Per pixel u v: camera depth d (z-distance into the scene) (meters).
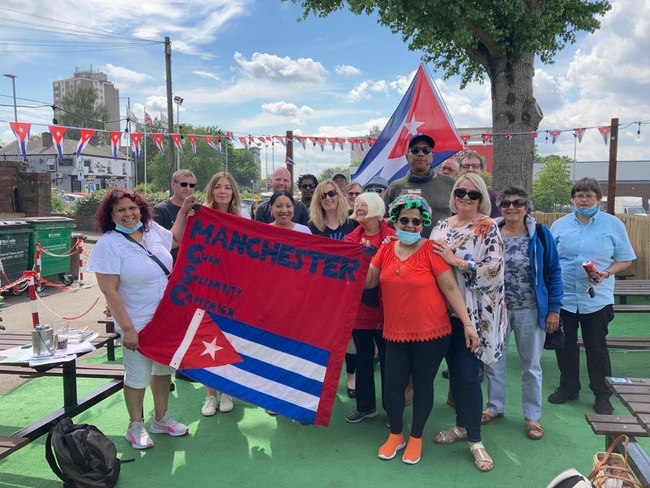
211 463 3.34
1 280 9.30
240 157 90.69
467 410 3.35
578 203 4.21
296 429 3.85
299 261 3.55
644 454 2.83
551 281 3.66
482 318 3.18
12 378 5.00
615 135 9.43
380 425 3.92
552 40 10.09
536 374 3.66
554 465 3.29
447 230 3.42
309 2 10.84
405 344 3.29
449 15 9.05
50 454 2.98
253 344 3.56
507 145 9.38
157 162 50.50
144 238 3.50
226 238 3.62
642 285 5.89
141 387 3.49
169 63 20.75
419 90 6.19
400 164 6.27
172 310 3.52
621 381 3.02
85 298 9.56
